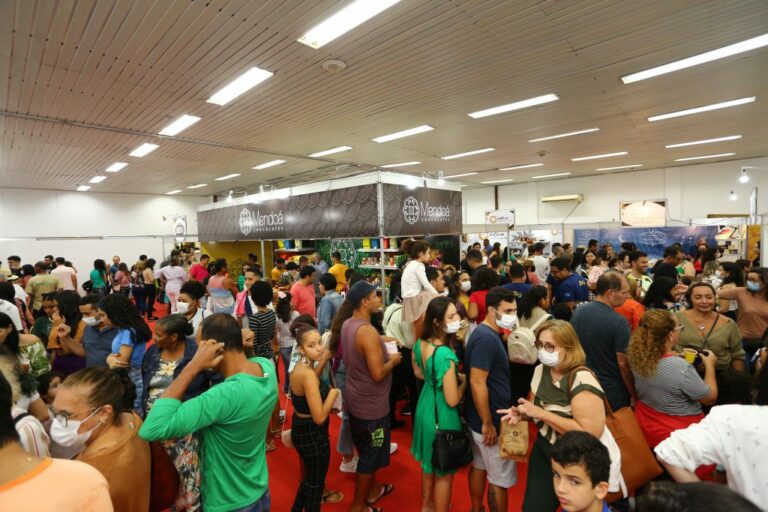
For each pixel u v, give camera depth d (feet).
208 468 4.84
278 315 12.89
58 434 4.32
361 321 7.77
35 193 43.80
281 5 10.61
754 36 12.69
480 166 38.27
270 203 26.30
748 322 10.41
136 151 26.96
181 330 6.68
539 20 11.63
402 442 11.04
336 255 20.61
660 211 41.14
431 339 7.34
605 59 14.30
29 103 17.26
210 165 32.99
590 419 5.16
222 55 13.33
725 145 30.40
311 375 6.72
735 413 3.90
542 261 20.81
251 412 4.81
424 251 11.36
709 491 2.35
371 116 20.62
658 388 6.30
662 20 11.69
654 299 10.89
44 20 10.85
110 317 7.97
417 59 14.06
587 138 26.78
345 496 8.75
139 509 4.59
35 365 7.89
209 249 35.40
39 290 20.03
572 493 4.26
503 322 7.03
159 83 15.49
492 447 6.68
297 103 18.34
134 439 4.66
